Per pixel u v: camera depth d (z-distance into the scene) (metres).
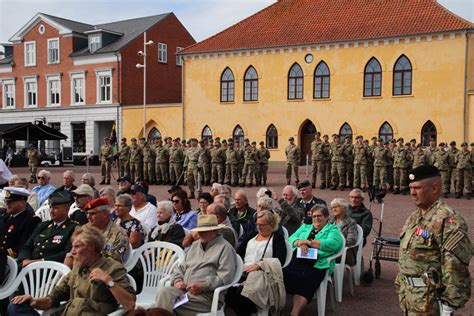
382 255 10.89
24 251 7.48
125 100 46.75
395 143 24.45
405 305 4.75
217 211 8.12
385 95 34.09
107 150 27.50
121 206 8.41
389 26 34.53
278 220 7.70
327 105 36.03
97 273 5.28
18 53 52.88
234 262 6.72
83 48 50.12
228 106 39.69
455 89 31.91
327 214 8.13
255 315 6.92
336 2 39.41
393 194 23.38
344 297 8.59
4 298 6.50
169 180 27.81
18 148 50.12
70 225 7.49
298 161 25.59
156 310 4.48
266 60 38.12
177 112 42.06
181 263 6.91
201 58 40.69
